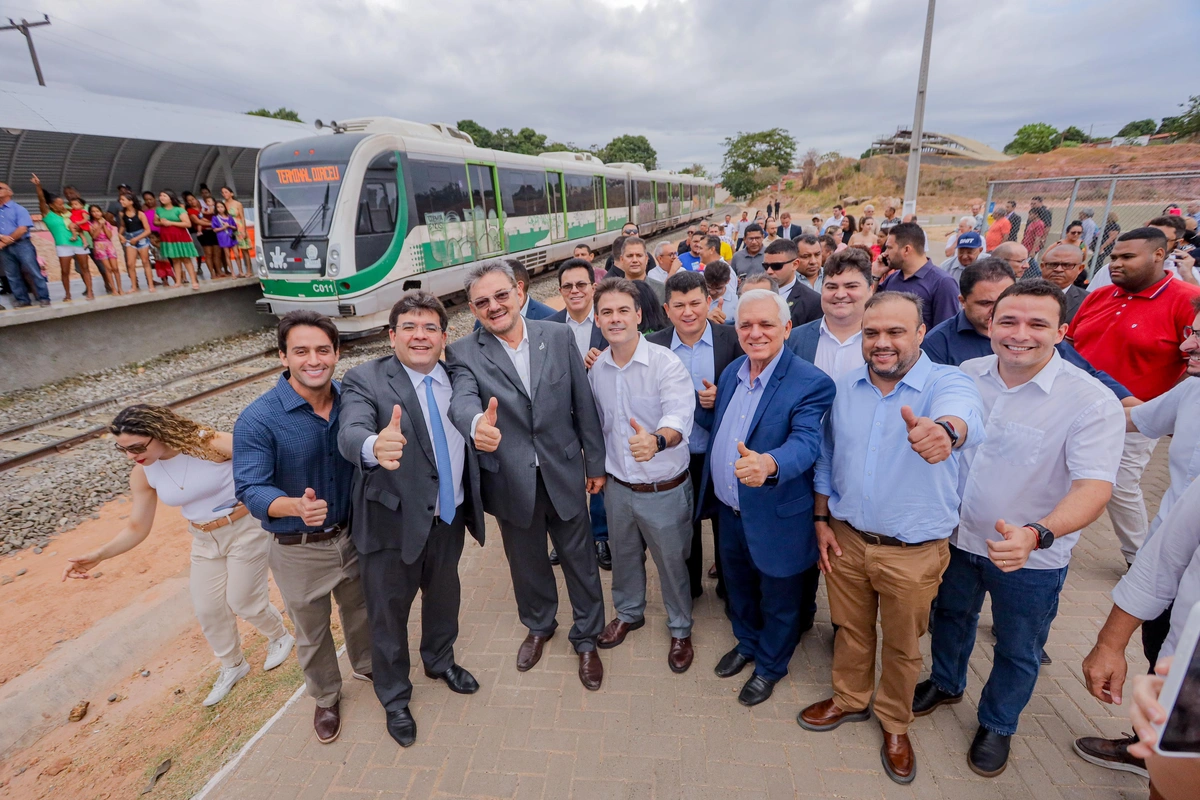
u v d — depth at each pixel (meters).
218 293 11.65
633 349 2.83
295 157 9.60
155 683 3.39
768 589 2.67
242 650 3.42
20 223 8.52
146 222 10.27
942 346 3.16
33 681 3.31
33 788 2.76
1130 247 3.36
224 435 2.79
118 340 9.87
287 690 3.18
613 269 5.08
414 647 3.34
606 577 3.98
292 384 2.50
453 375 2.71
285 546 2.53
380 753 2.65
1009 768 2.41
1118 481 3.41
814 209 46.81
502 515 2.84
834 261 3.07
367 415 2.42
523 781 2.48
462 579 3.96
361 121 10.30
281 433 2.43
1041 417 2.15
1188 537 1.73
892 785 2.37
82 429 7.02
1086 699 2.72
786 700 2.82
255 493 2.34
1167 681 1.17
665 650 3.21
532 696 2.92
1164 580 1.80
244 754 2.69
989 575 2.30
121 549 2.86
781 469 2.29
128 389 8.45
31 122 9.95
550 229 15.90
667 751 2.58
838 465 2.39
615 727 2.72
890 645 2.34
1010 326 2.10
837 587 2.48
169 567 4.55
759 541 2.57
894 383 2.26
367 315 10.05
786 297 4.54
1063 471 2.14
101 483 5.80
